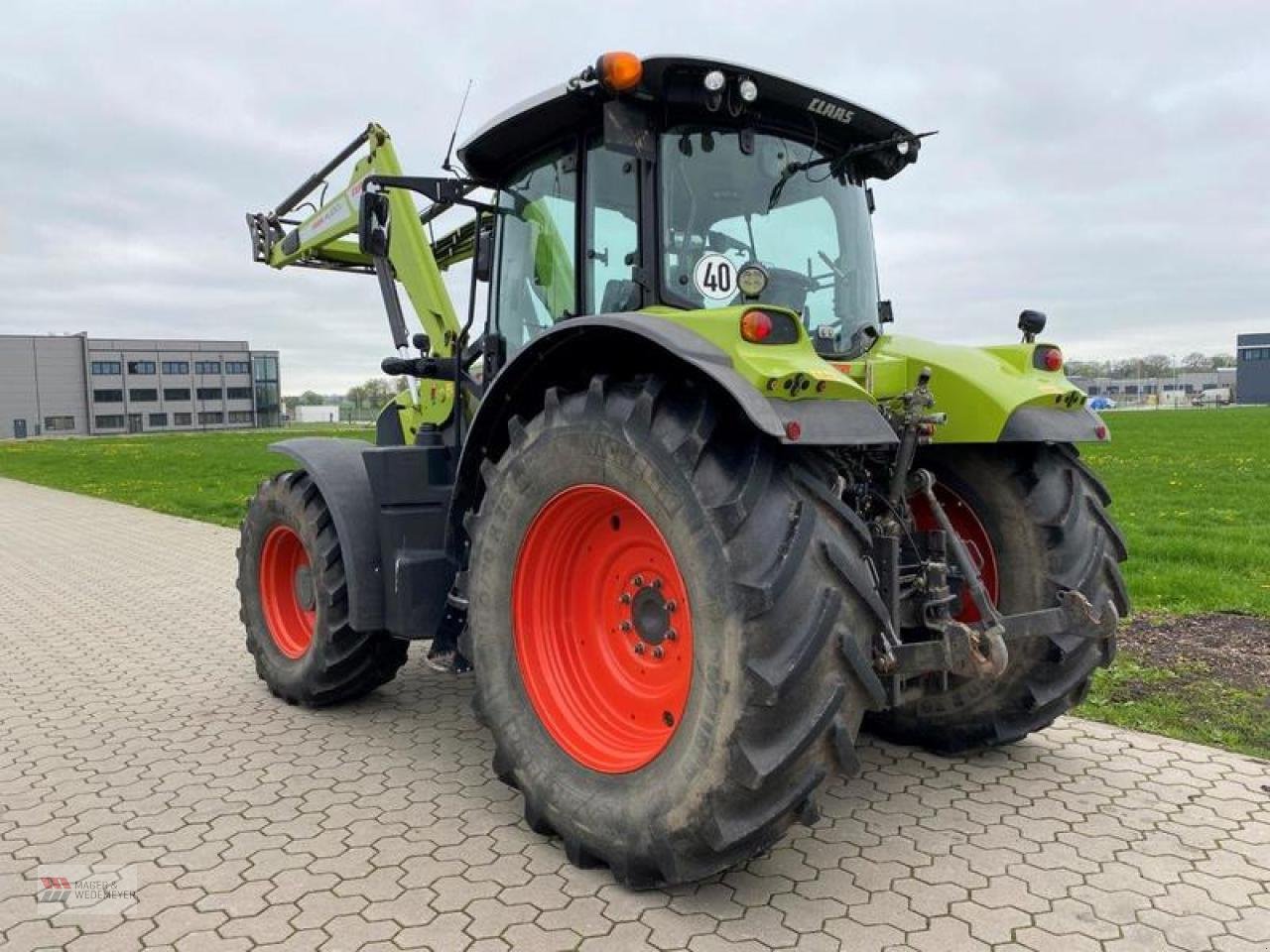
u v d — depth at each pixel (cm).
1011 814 346
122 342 9131
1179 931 267
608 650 334
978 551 384
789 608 261
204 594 824
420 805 363
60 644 643
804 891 292
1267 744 413
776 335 284
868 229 409
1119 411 7425
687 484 273
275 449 499
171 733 452
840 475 320
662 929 271
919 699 395
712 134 353
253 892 295
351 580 440
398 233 519
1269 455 2297
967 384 359
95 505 1700
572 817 305
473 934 270
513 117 368
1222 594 697
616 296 355
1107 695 474
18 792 379
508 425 352
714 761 263
